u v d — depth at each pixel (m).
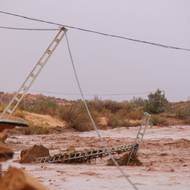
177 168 20.16
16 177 3.89
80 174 17.17
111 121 62.34
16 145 31.64
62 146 32.31
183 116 74.56
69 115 54.91
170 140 39.41
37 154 21.44
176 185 15.12
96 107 72.81
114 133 50.69
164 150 30.48
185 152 29.08
